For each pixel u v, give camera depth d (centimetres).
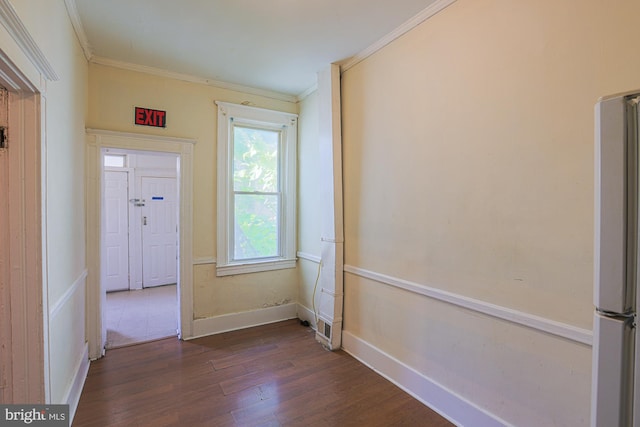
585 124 142
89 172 277
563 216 150
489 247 181
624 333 86
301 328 357
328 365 271
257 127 375
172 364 271
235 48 269
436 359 213
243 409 211
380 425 196
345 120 300
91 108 283
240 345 310
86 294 273
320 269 345
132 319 379
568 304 149
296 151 391
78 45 241
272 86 356
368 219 274
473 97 189
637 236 84
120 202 508
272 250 387
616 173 86
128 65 296
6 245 146
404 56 236
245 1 206
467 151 193
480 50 185
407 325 236
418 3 208
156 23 232
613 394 88
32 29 138
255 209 375
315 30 241
